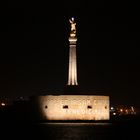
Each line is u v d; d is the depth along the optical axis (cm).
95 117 18988
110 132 15362
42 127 17138
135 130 16425
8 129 16575
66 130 15800
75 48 19138
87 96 18800
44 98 19075
